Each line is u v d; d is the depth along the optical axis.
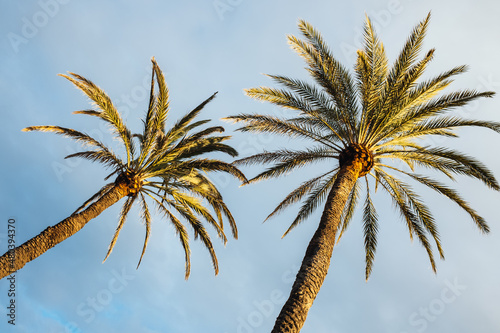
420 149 13.18
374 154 13.58
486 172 11.80
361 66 13.02
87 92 13.67
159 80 14.77
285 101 13.60
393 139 13.43
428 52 12.65
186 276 16.22
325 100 13.43
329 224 10.41
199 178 17.19
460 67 12.16
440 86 12.57
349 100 13.24
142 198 15.80
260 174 14.98
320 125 13.85
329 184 15.70
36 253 11.79
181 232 16.22
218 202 15.71
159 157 15.15
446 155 12.34
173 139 15.45
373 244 15.13
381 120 13.05
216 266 16.06
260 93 13.55
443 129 12.97
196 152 16.30
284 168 14.73
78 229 12.96
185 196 16.19
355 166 12.48
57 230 12.41
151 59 14.77
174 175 15.16
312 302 8.54
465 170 12.55
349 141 13.52
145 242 16.08
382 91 13.16
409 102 12.56
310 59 13.13
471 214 12.97
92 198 14.24
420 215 13.90
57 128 13.51
